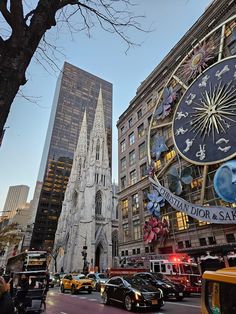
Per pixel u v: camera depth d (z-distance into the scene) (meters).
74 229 77.25
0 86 2.83
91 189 82.69
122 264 36.97
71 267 70.88
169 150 33.19
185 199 28.36
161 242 30.53
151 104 40.94
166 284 16.81
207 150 26.22
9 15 3.15
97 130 99.75
